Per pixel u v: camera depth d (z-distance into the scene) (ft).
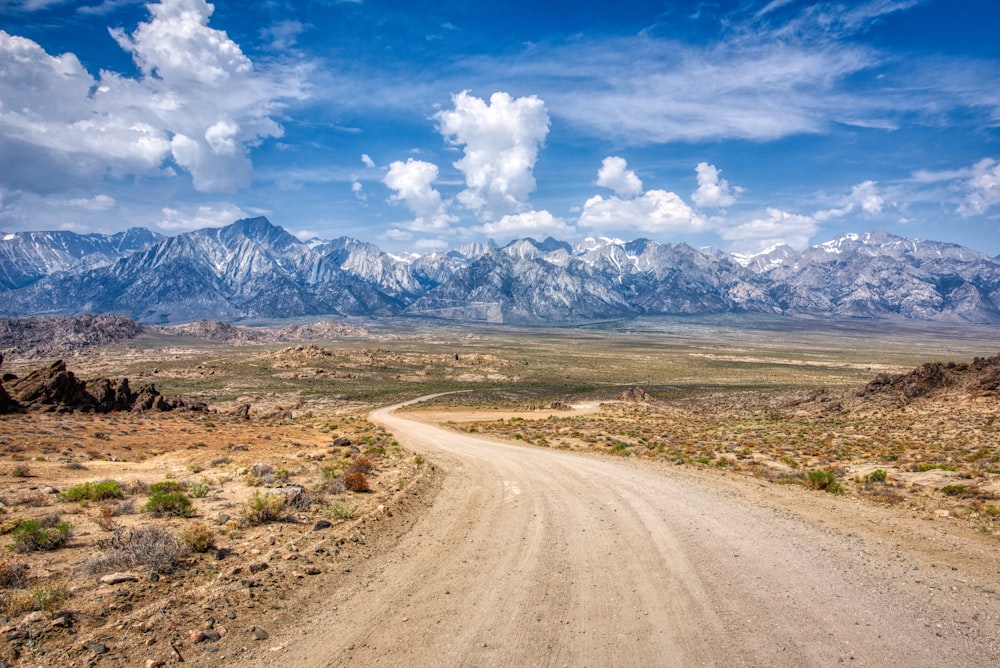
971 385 179.32
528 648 24.99
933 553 38.11
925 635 25.63
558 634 26.32
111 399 170.81
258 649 25.08
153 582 31.65
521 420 207.00
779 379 508.12
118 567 33.22
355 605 30.17
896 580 32.78
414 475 76.33
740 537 42.06
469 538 43.62
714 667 22.91
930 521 47.29
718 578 33.22
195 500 54.08
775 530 44.14
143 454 91.81
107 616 27.22
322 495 57.36
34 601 27.78
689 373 574.56
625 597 30.58
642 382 473.67
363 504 55.62
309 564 36.04
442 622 27.89
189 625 26.78
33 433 105.81
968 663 23.06
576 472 79.05
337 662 23.94
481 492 64.39
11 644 23.91
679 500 56.70
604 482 69.21
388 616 28.71
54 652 23.67
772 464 85.92
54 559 34.68
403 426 190.80
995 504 52.42
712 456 99.09
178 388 405.80
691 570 34.68
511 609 29.32
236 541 40.45
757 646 24.70
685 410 261.44
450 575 34.83
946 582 32.50
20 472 65.72
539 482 70.44
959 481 64.75
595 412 242.78
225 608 28.81
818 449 104.88
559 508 53.98
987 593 30.83
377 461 95.04
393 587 32.86
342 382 466.29
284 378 480.23
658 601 29.91
